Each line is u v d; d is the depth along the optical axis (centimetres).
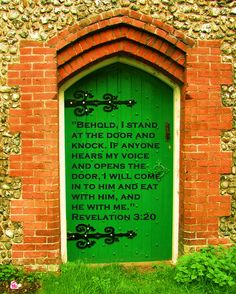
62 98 475
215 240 471
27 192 452
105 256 505
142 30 449
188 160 462
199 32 454
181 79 466
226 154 465
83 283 427
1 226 455
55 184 453
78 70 459
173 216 502
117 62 479
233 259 441
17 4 440
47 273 452
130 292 418
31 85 444
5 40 441
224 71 459
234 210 472
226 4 456
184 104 464
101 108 489
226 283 417
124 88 489
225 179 468
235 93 462
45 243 456
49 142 448
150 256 507
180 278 431
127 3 445
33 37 441
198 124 460
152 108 493
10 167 450
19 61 442
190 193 464
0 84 443
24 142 448
